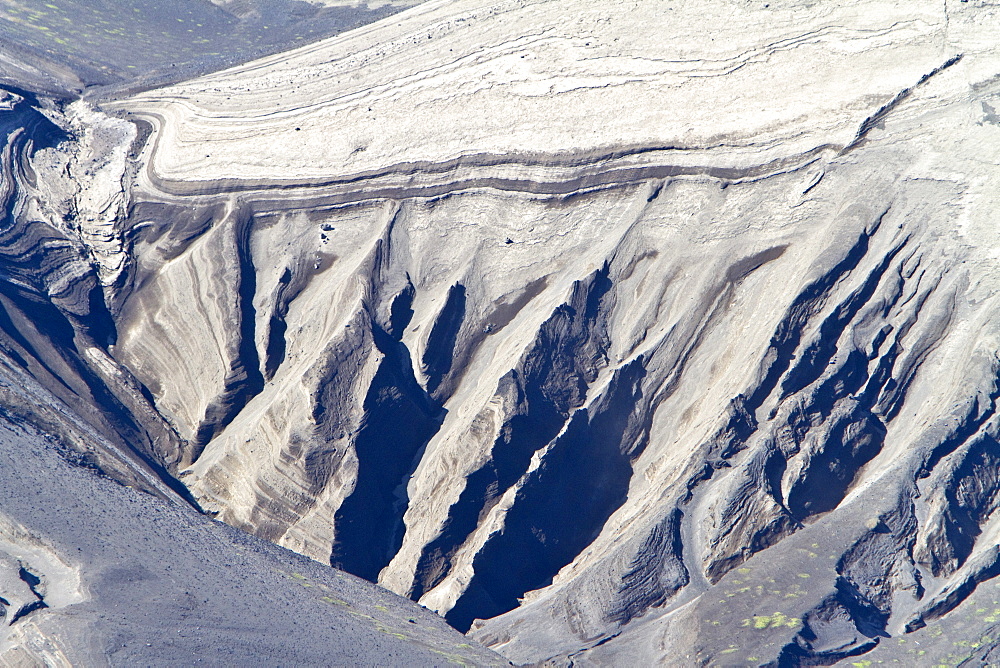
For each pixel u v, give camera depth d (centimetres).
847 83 4000
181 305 4291
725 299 3947
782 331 3741
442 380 4059
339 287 4178
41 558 2658
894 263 3819
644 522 3522
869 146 3916
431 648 2947
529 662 3250
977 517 3416
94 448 3425
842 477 3584
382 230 4300
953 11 3944
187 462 3981
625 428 3853
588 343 3984
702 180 4059
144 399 4122
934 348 3738
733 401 3653
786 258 3922
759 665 2919
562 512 3706
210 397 4047
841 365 3688
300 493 3712
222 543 3170
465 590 3484
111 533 2884
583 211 4191
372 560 3684
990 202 3747
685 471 3600
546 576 3634
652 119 4191
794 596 3158
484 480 3691
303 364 4019
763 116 4053
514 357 3888
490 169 4288
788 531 3422
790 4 4247
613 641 3256
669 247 4062
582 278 4025
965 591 3206
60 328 4172
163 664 2352
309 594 3023
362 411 3812
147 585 2659
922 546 3319
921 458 3475
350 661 2641
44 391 3622
